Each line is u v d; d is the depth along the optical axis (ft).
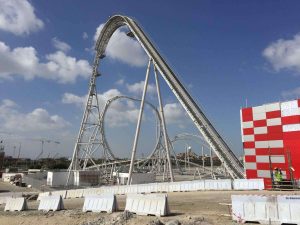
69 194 161.79
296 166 115.44
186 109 159.43
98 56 267.39
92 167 314.35
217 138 152.15
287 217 53.98
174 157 351.05
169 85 169.68
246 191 112.88
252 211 57.31
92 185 267.80
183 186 136.05
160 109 189.26
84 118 275.39
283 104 121.29
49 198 96.53
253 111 130.31
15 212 94.02
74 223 71.26
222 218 61.87
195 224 56.85
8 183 316.19
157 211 69.62
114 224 63.57
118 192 153.79
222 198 98.22
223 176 283.59
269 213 55.67
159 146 301.22
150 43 188.34
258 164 126.72
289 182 108.99
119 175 272.51
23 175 311.88
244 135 132.16
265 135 125.59
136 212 73.15
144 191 146.61
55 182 267.59
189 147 341.82
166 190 140.26
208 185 128.98
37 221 77.46
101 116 282.36
